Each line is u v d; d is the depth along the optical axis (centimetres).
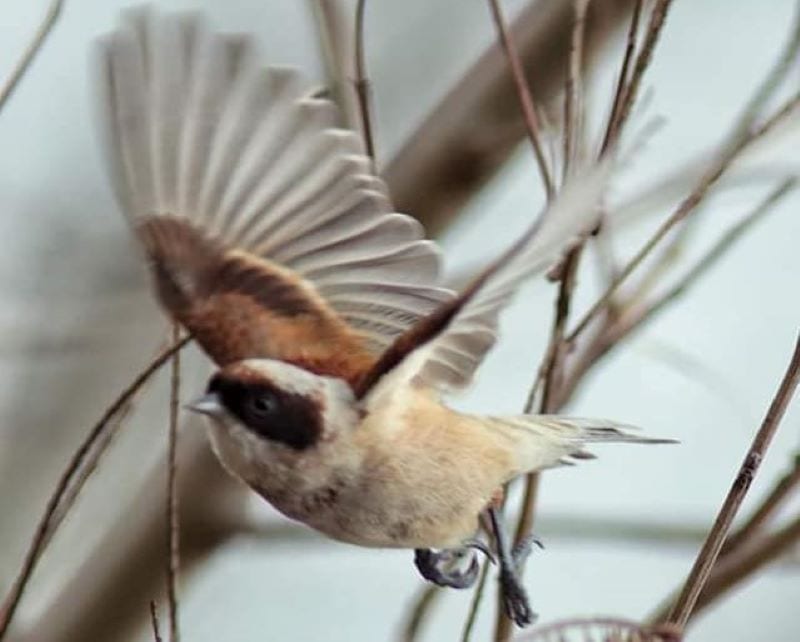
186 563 354
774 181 348
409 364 331
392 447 332
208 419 333
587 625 326
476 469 333
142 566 353
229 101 332
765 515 341
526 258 327
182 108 332
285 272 333
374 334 333
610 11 349
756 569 341
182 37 331
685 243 340
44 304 359
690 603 329
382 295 333
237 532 353
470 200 354
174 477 330
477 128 353
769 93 340
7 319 358
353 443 332
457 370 333
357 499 332
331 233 333
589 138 343
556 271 334
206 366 358
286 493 332
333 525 333
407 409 332
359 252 333
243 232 333
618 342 339
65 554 360
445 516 333
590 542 352
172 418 330
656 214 348
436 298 332
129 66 331
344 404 332
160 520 353
